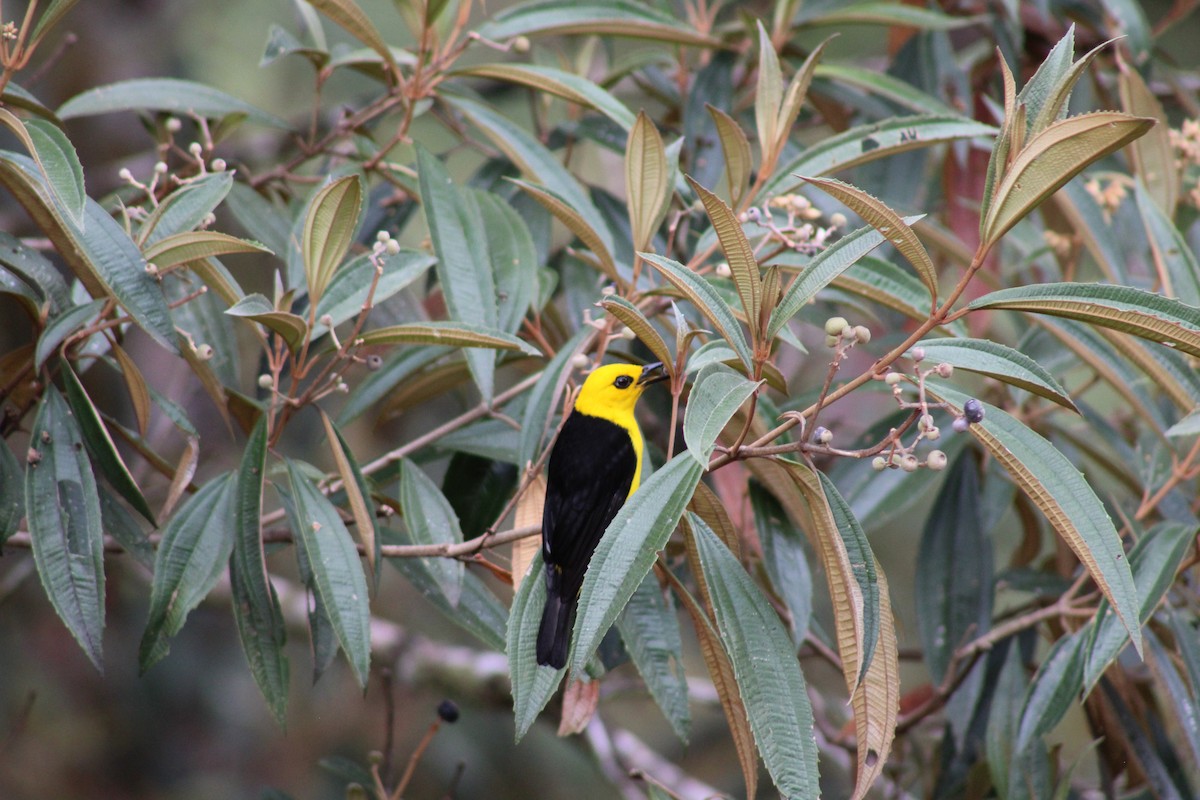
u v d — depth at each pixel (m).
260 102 13.28
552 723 10.91
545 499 6.04
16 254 5.95
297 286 6.38
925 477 7.84
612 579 4.30
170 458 11.21
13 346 12.03
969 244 9.11
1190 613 7.56
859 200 4.16
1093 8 10.36
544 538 5.79
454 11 7.99
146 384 5.92
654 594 5.75
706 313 4.55
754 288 4.46
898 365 7.99
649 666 5.65
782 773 4.52
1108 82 10.37
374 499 6.55
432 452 7.36
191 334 7.15
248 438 5.80
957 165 9.32
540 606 4.89
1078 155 3.96
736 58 8.76
